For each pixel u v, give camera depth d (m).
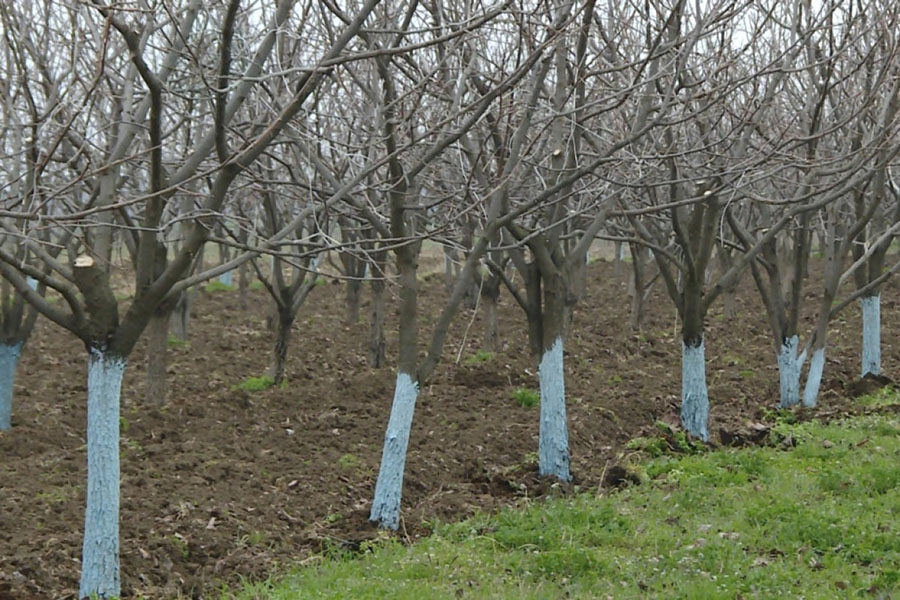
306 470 10.17
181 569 7.43
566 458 10.34
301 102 6.69
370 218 8.74
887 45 11.55
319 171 8.83
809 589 6.82
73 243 10.65
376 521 8.62
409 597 6.61
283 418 12.67
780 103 14.01
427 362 8.84
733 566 7.20
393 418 8.70
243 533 8.16
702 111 9.06
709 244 11.95
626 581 7.02
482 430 12.34
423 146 9.56
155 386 13.01
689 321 12.16
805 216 14.07
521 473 10.46
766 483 9.71
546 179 10.76
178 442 11.19
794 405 14.54
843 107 13.38
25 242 6.92
